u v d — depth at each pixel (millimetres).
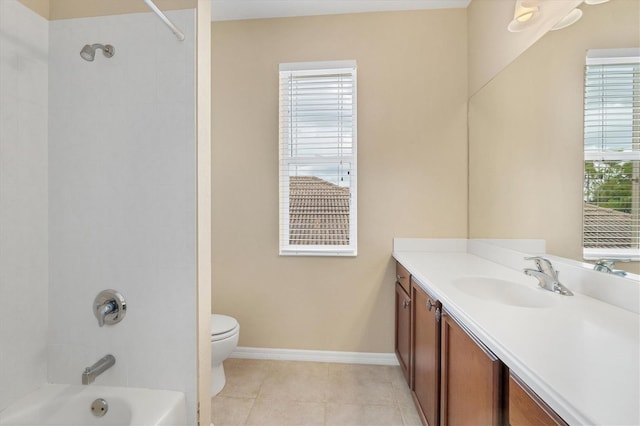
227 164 2230
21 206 1176
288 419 1579
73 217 1280
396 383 1907
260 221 2219
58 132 1280
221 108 2225
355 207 2203
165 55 1226
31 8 1201
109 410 1197
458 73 2096
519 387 687
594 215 1064
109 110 1257
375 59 2137
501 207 1675
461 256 1943
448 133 2109
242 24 2199
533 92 1411
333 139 2236
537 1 1366
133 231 1255
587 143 1091
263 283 2221
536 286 1230
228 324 1829
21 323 1180
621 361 647
